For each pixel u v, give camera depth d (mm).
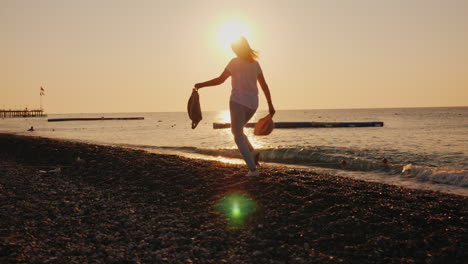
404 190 5953
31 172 8336
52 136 33625
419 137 28094
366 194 5336
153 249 3613
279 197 5219
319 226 4082
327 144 22203
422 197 5352
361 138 27438
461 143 22234
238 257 3414
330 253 3451
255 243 3744
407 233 3768
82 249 3521
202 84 5832
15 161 10844
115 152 11711
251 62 5555
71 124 70562
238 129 5855
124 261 3268
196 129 47844
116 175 7680
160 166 8391
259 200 5164
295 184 5840
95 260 3281
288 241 3777
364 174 9961
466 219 4195
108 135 35188
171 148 18672
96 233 4059
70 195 5977
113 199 5723
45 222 4395
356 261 3254
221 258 3395
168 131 42781
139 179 7141
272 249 3578
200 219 4566
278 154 14180
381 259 3271
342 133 34250
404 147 19391
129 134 36781
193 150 17078
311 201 4930
